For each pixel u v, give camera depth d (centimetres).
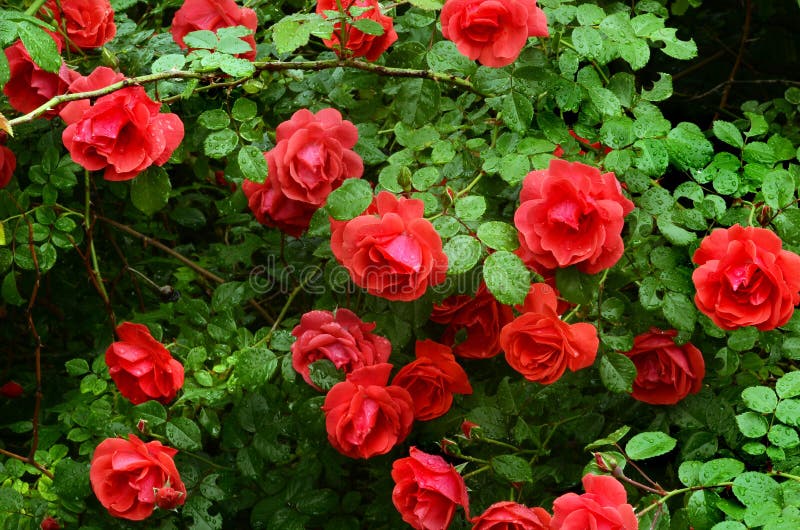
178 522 162
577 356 147
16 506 160
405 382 154
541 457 160
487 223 148
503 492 156
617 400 160
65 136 153
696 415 157
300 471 160
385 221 147
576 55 158
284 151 154
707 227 155
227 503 162
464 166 158
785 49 200
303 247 166
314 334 154
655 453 144
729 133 158
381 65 164
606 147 160
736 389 158
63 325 180
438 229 148
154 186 155
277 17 174
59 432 168
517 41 151
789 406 146
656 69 196
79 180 171
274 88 166
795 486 143
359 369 152
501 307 155
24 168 172
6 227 162
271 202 155
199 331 165
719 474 144
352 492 161
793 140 179
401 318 152
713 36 199
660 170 154
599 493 142
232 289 164
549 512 156
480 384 159
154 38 166
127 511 154
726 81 192
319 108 166
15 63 159
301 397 158
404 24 162
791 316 151
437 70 157
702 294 147
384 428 153
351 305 160
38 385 165
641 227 153
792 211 153
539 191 147
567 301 151
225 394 160
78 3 164
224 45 154
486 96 158
